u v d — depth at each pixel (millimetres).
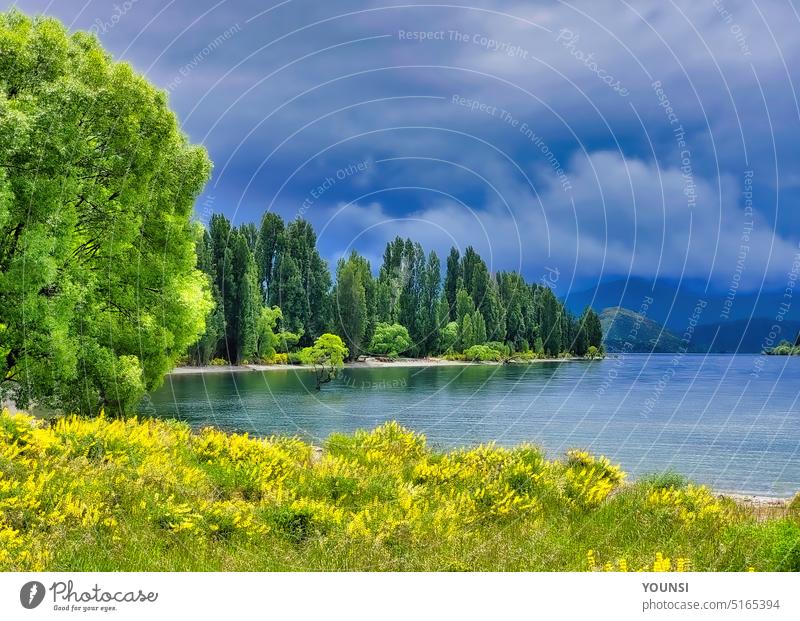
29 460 8117
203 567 6230
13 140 14094
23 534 6328
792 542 6723
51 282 15352
